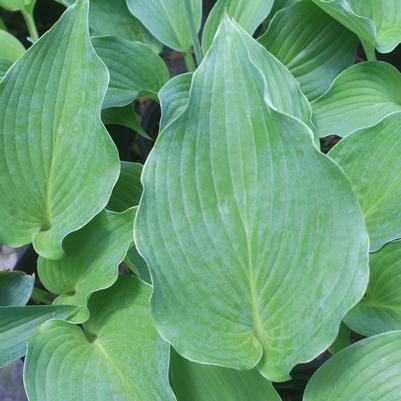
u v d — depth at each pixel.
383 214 1.09
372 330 1.07
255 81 0.97
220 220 0.99
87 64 1.07
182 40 1.26
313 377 1.00
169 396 0.99
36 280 1.26
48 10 1.52
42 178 1.10
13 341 1.06
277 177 0.98
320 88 1.25
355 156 1.10
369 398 0.98
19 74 1.07
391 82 1.20
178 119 0.98
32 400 1.01
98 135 1.07
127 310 1.05
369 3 1.21
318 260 0.97
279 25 1.22
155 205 0.98
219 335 0.98
